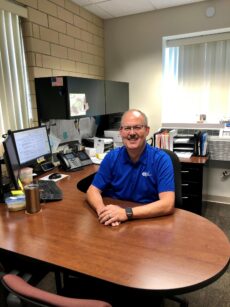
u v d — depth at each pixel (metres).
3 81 2.18
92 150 2.67
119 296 1.11
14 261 1.15
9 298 0.76
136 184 1.57
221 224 2.69
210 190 3.37
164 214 1.31
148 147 1.59
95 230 1.18
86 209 1.42
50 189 1.69
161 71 3.35
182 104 3.48
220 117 3.31
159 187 1.46
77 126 3.00
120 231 1.16
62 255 0.99
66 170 2.23
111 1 2.90
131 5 3.03
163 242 1.07
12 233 1.17
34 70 2.40
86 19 3.16
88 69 3.28
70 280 1.22
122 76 3.60
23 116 2.40
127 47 3.49
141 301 1.08
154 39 3.29
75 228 1.20
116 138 3.16
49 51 2.58
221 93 3.24
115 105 3.15
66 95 2.25
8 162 1.54
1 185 1.53
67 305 0.64
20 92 2.36
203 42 3.17
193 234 1.13
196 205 2.68
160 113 3.48
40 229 1.20
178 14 3.10
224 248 1.02
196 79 3.33
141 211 1.27
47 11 2.51
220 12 2.90
